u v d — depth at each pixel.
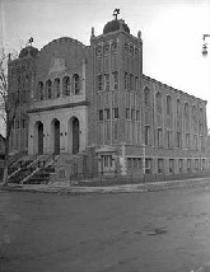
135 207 18.94
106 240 10.76
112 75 40.00
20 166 40.22
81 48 42.41
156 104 46.44
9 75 44.44
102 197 25.00
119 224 13.63
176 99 51.88
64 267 7.96
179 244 10.15
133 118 40.91
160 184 34.50
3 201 22.69
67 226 13.30
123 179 34.78
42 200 23.16
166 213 16.61
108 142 39.50
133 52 41.81
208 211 17.23
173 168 49.34
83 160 39.16
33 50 47.16
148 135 44.38
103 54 40.84
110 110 39.66
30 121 46.09
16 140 48.44
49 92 45.06
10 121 38.12
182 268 7.86
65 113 42.56
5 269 7.87
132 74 41.34
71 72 42.78
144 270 7.73
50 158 39.47
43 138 44.66
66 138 42.16
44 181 35.12
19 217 15.73
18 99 39.62
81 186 31.77
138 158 40.84
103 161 39.56
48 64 45.31
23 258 8.77
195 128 57.47
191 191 30.36
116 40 39.88
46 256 8.94
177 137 51.75
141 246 9.95
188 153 53.56
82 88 41.59
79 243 10.37
